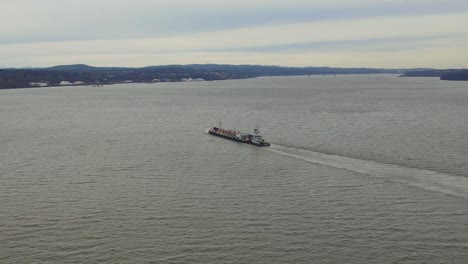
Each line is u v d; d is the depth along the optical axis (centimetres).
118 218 7306
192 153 12175
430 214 7244
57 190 8769
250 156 11662
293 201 7981
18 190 8788
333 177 9388
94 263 5897
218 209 7650
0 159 11494
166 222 7119
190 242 6431
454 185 8656
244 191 8588
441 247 6175
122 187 8931
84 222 7156
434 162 10525
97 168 10475
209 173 9956
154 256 6053
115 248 6278
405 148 12238
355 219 7125
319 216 7275
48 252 6191
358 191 8431
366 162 10662
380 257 5953
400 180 9050
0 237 6650
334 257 5978
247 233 6694
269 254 6075
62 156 11838
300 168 10219
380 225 6888
